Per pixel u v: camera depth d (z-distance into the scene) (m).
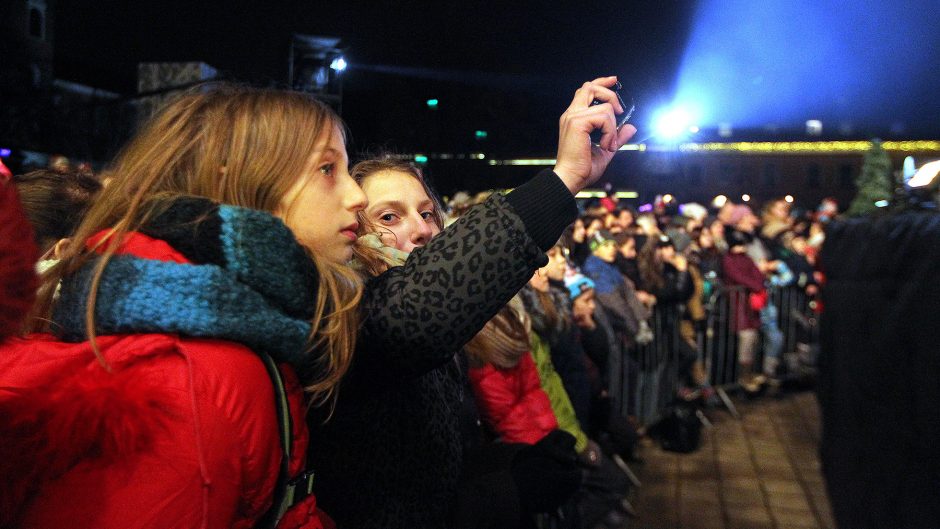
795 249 8.19
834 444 2.19
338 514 1.29
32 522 0.83
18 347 0.88
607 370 4.61
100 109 19.50
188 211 0.97
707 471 4.98
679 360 6.24
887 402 1.74
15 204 0.70
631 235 6.25
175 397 0.86
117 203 1.07
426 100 11.73
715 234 7.69
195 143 1.12
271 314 0.95
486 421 2.47
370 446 1.29
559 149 1.25
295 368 1.10
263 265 0.95
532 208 1.17
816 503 4.42
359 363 1.23
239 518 0.96
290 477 1.02
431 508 1.41
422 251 1.19
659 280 5.93
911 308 1.61
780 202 8.20
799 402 6.95
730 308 6.96
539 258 1.17
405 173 1.97
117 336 0.90
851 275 2.00
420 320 1.14
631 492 4.59
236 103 1.15
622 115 1.30
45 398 0.81
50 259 1.30
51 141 19.73
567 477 2.00
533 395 2.51
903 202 1.93
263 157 1.11
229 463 0.88
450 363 1.57
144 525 0.83
